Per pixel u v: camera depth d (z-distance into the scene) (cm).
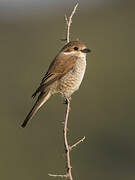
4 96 1895
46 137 1733
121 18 2564
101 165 1723
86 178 1683
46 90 991
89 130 1822
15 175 1599
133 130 1848
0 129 1734
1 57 2162
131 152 1781
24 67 2089
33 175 1605
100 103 1950
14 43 2328
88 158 1730
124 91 2027
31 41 2333
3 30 2417
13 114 1806
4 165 1625
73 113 1872
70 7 2719
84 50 997
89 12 2645
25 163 1639
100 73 2123
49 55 2227
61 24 2491
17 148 1683
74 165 1700
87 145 1769
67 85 993
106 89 2030
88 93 1994
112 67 2158
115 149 1780
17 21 2523
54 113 1780
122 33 2419
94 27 2484
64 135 876
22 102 1872
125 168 1733
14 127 1741
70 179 858
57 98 1786
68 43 1003
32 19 2552
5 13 2602
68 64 990
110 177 1708
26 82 1986
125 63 2186
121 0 2709
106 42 2352
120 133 1830
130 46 2330
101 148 1770
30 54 2194
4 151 1672
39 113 1772
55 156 1664
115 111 1925
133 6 2684
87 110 1897
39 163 1642
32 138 1723
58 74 988
